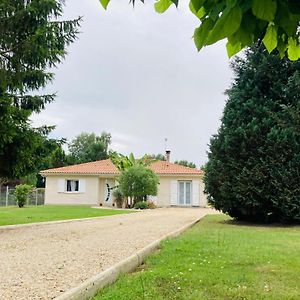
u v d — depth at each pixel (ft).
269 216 46.37
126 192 83.10
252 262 16.97
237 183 44.70
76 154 178.19
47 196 101.96
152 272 14.58
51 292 11.36
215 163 46.80
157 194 92.63
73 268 15.11
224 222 46.78
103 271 13.51
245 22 5.59
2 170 36.86
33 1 33.19
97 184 100.58
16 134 34.73
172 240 25.05
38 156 37.55
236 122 45.83
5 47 33.71
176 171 99.71
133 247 21.25
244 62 47.91
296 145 42.52
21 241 24.40
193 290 12.09
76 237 26.71
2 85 33.88
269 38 6.47
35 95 36.94
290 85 43.65
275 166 42.96
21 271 14.52
